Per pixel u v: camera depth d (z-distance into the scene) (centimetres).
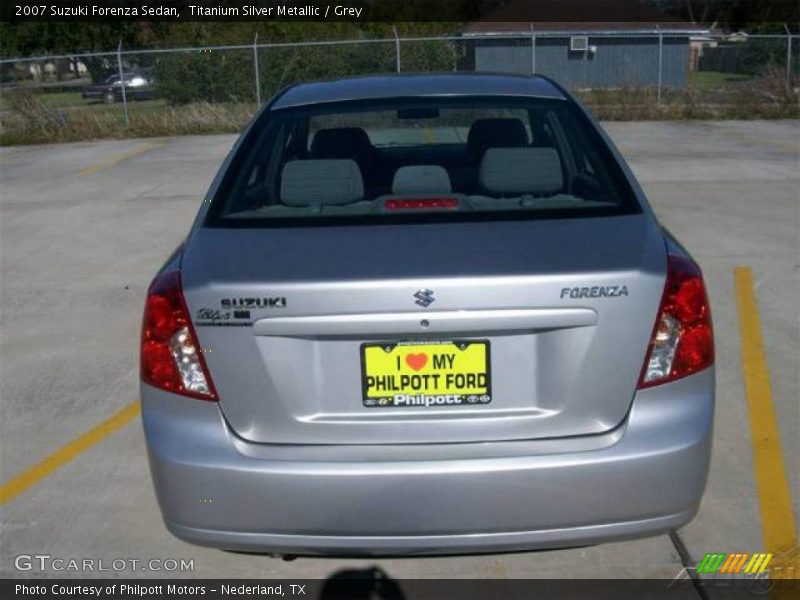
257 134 370
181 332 276
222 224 313
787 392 475
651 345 271
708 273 687
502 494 267
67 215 980
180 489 274
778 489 381
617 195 323
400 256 277
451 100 380
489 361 270
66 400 494
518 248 280
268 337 268
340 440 273
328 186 332
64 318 636
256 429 274
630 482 269
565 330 267
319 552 279
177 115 1880
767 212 898
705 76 3466
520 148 348
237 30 2445
